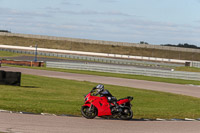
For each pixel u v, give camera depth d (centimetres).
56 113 1362
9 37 15450
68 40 15612
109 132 1031
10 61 6281
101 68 5162
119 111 1305
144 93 2570
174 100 2259
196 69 5847
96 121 1236
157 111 1664
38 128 1009
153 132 1079
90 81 3459
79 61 8581
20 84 2666
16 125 1027
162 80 4078
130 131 1073
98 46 15238
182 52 14900
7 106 1402
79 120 1223
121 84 3325
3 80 2511
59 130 1004
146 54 14575
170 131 1113
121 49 14988
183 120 1422
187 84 3712
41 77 3528
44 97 1964
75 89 2603
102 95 1316
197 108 1903
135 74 4816
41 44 15000
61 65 5622
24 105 1486
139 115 1495
